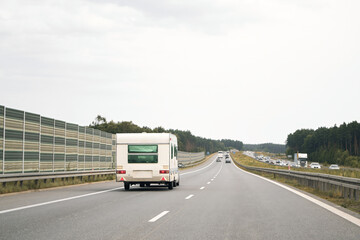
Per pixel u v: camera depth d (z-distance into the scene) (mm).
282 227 9328
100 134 37406
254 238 7953
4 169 21859
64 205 13758
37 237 7934
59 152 28469
